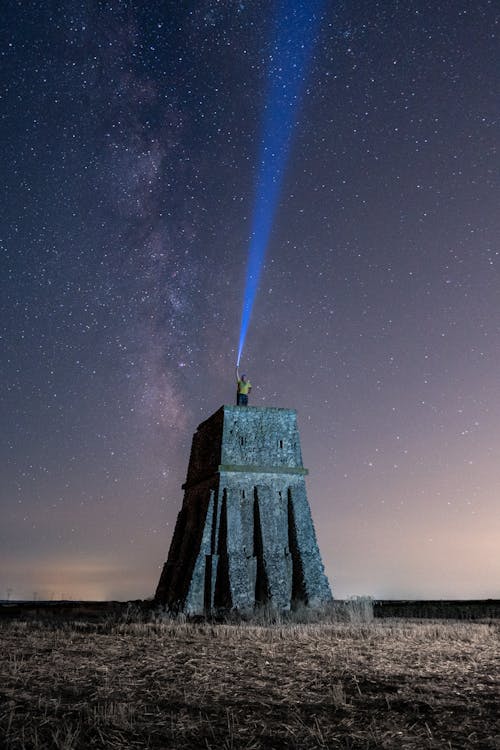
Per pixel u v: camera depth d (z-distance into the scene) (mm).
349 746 7695
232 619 25312
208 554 29906
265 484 31328
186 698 10117
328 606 28031
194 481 34188
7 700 9914
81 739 8008
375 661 13359
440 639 16797
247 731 8328
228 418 32062
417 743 7797
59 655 14336
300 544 30328
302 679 11547
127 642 16641
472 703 9625
